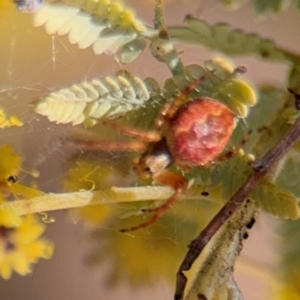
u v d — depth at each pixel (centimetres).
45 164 9
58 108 9
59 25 9
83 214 9
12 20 9
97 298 9
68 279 9
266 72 9
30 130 9
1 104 9
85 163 9
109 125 9
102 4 9
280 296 9
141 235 9
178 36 9
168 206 9
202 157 9
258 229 9
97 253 9
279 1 9
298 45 9
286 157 9
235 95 9
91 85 9
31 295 9
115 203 9
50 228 9
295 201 9
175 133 9
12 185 9
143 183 9
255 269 9
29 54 9
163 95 9
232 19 9
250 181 9
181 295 9
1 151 9
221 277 9
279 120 9
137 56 9
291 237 9
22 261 9
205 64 9
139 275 9
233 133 9
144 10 9
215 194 9
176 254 9
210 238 9
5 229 9
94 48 9
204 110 9
